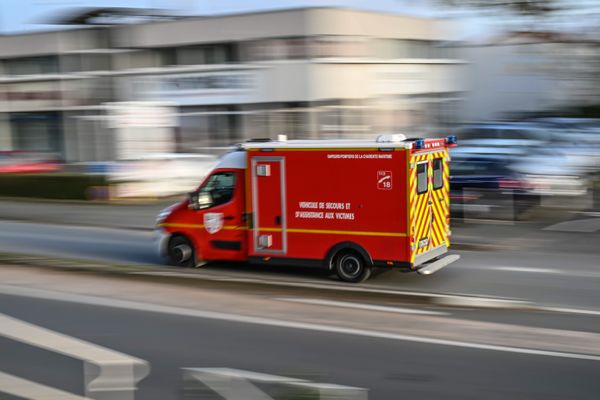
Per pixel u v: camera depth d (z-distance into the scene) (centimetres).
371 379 675
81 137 3944
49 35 3981
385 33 3525
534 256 1335
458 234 1579
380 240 1096
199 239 1264
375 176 1088
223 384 662
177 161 2550
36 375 705
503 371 690
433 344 782
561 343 781
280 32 3300
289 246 1168
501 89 3916
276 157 1161
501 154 1922
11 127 4216
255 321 891
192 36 3550
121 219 2005
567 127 2444
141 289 1087
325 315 922
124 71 3741
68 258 1427
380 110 3525
